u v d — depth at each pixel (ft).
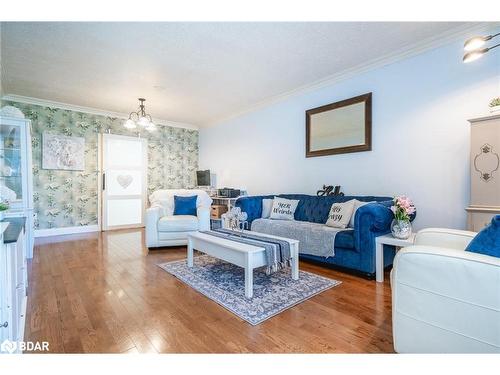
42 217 15.38
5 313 3.99
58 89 13.29
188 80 12.23
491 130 7.09
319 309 6.29
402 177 9.93
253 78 12.08
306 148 13.26
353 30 8.32
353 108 11.34
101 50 9.37
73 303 6.62
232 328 5.45
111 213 17.93
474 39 6.23
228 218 10.48
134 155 18.93
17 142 10.94
